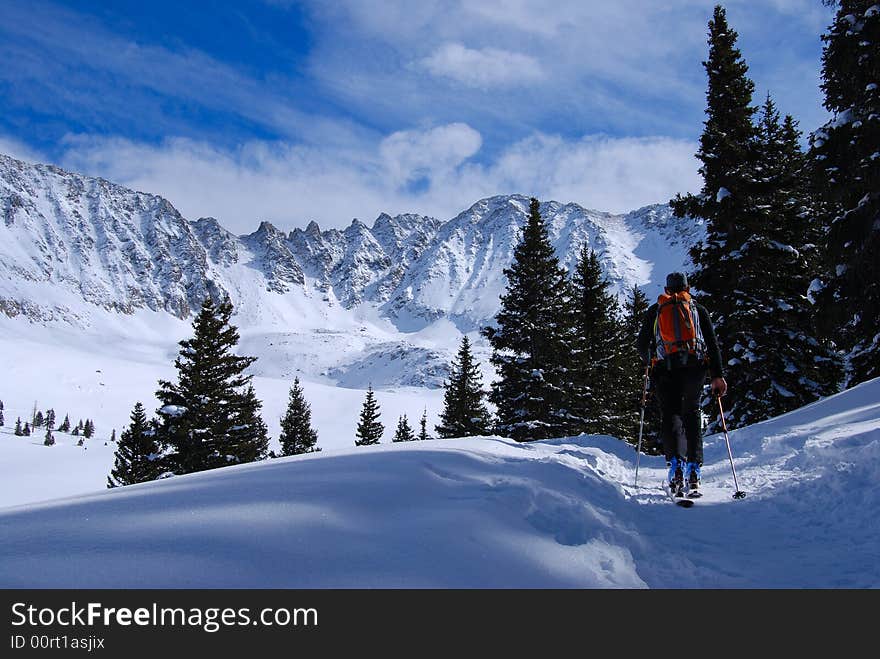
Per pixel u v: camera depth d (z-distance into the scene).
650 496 5.48
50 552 2.34
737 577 3.28
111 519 2.80
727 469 6.94
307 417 66.81
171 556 2.32
